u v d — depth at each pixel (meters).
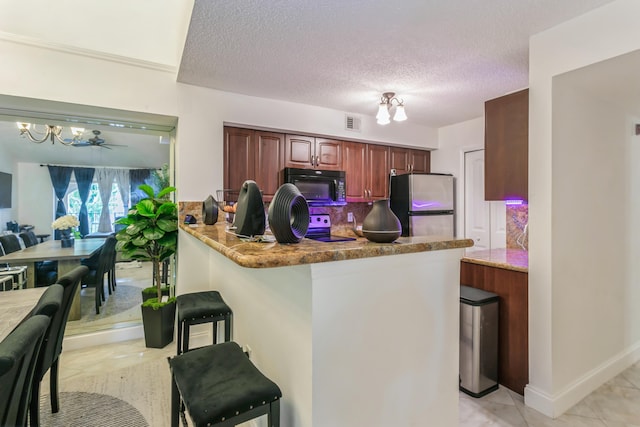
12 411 1.05
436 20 1.80
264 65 2.39
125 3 2.67
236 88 2.85
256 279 1.73
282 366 1.38
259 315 1.68
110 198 3.09
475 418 1.90
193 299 2.25
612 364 2.36
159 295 2.95
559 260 1.95
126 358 2.65
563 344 1.99
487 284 2.37
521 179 2.15
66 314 1.82
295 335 1.25
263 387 1.14
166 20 2.79
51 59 2.30
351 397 1.22
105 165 3.05
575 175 2.05
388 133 3.84
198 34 1.96
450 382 1.54
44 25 2.44
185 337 1.99
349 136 3.57
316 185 3.37
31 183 2.80
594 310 2.22
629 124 2.53
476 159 3.87
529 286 2.02
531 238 2.00
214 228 2.18
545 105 1.93
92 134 2.98
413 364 1.40
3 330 1.40
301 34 1.96
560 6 1.68
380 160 3.95
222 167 2.91
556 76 1.88
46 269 2.87
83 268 1.91
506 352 2.23
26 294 2.03
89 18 2.57
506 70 2.47
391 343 1.33
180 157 2.74
